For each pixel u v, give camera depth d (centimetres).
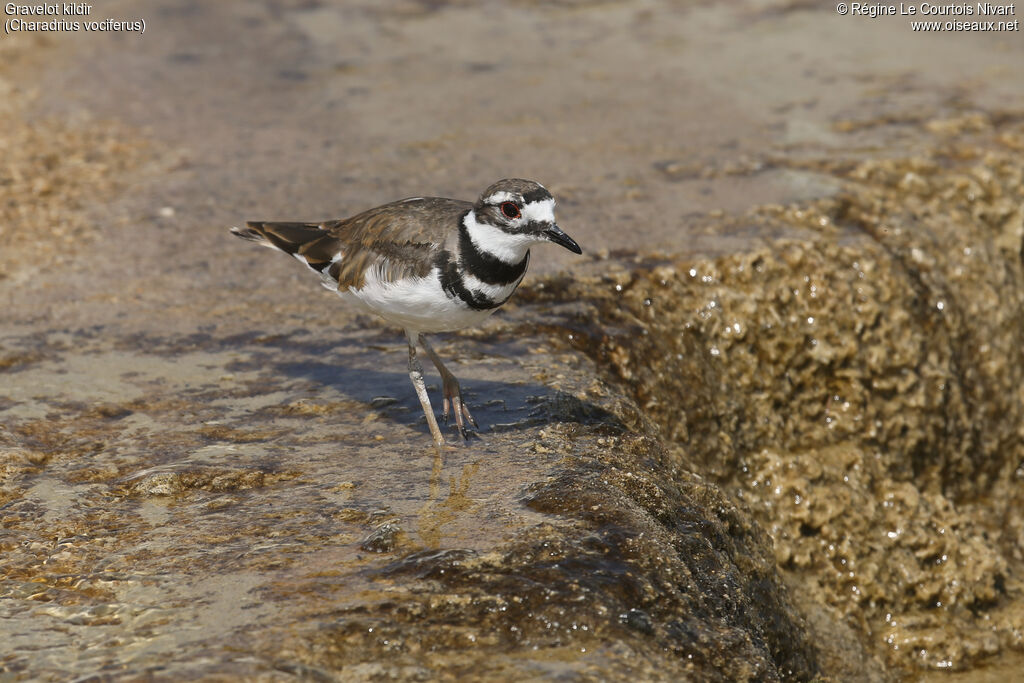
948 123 1912
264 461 1000
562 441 1037
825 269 1423
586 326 1301
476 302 980
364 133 1975
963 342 1534
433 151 1875
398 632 738
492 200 948
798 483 1334
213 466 988
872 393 1428
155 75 2295
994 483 1574
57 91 2188
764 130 1930
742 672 773
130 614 766
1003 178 1719
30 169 1806
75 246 1531
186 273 1449
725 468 1323
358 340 1274
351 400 1127
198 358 1224
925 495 1390
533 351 1235
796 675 1068
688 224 1534
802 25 2595
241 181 1761
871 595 1291
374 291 997
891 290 1440
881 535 1331
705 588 894
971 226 1602
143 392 1145
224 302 1370
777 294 1409
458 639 739
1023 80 2162
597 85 2208
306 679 686
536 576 800
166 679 680
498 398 1125
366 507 907
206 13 2741
